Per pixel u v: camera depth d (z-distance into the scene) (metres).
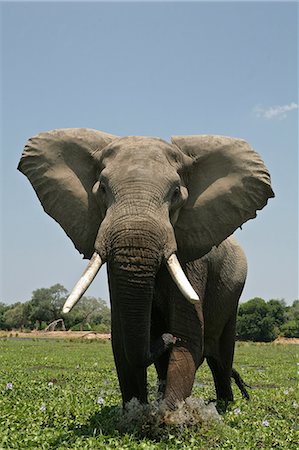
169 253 6.84
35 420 8.49
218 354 10.68
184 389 7.73
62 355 28.55
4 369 19.88
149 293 6.60
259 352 36.81
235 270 10.26
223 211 8.01
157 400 8.01
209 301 9.61
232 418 9.41
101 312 101.12
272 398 12.71
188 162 7.95
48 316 100.31
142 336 6.69
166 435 7.36
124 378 8.11
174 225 7.83
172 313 8.02
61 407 9.59
